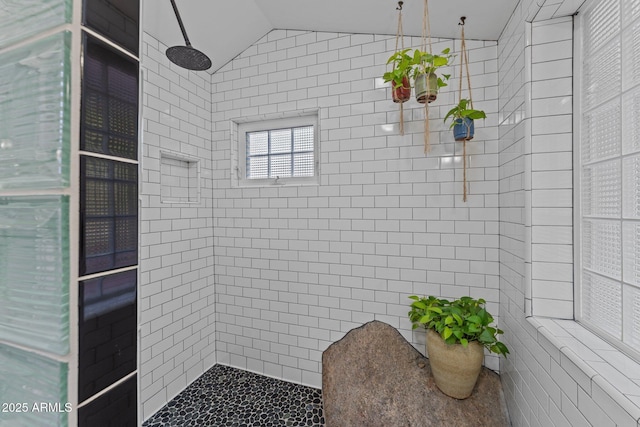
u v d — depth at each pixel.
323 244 1.85
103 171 0.36
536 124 1.19
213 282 2.11
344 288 1.82
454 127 1.45
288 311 1.94
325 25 1.77
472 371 1.32
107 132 0.36
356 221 1.79
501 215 1.51
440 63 1.31
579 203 1.12
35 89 0.33
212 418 1.60
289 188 1.92
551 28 1.16
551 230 1.17
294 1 1.62
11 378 0.35
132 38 0.40
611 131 0.96
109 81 0.36
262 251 1.99
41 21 0.32
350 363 1.66
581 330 1.05
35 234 0.33
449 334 1.31
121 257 0.38
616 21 0.93
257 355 2.02
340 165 1.81
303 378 1.90
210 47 1.88
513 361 1.35
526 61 1.20
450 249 1.63
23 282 0.34
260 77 1.98
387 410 1.42
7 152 0.34
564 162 1.15
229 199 2.07
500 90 1.52
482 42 1.59
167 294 1.72
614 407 0.70
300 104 1.89
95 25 0.35
